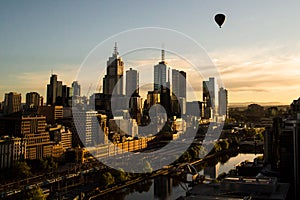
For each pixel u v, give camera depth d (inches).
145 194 5472.4
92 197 5206.7
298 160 4256.9
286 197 3481.8
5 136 7465.6
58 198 4926.2
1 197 5078.7
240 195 3444.9
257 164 6432.1
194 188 3725.4
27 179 6082.7
